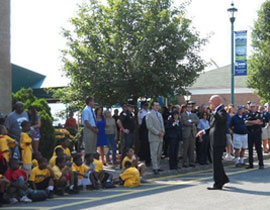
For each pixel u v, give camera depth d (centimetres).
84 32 1595
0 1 1386
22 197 961
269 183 1127
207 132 1532
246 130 1541
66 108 1731
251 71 2953
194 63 1614
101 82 1541
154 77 1505
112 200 934
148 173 1311
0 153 992
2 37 1389
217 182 1047
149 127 1317
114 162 1483
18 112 1147
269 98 2934
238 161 1551
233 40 1958
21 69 2116
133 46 1540
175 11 1617
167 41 1538
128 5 1570
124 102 1575
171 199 925
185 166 1467
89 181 1117
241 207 828
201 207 834
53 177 1018
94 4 1598
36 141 1228
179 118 1463
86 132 1315
